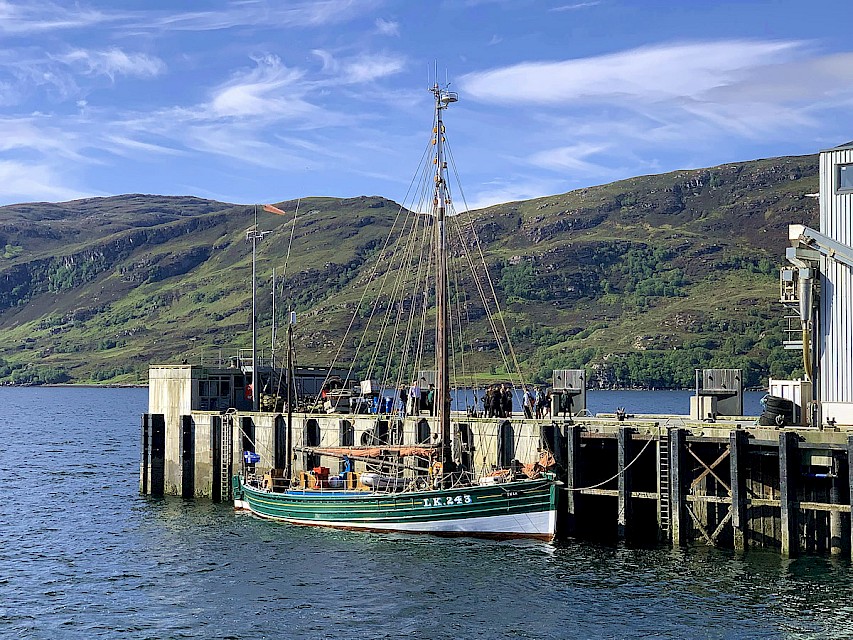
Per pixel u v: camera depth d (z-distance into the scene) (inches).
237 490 3100.4
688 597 2036.2
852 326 2556.6
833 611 1943.9
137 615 2049.7
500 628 1904.5
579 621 1924.2
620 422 2534.5
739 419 2701.8
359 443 2974.9
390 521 2669.8
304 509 2817.4
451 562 2349.9
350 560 2404.0
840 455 2230.6
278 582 2242.9
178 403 3344.0
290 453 3014.3
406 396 3211.1
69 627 1987.0
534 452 2605.8
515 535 2522.1
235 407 3449.8
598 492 2465.6
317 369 3777.1
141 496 3405.5
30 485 3966.5
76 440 6466.5
